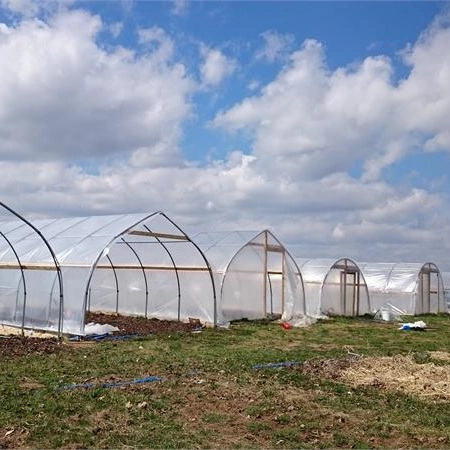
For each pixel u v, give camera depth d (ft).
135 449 22.45
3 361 39.09
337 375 36.94
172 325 65.72
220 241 80.28
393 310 100.83
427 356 45.73
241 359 41.91
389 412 28.60
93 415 26.50
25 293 61.21
